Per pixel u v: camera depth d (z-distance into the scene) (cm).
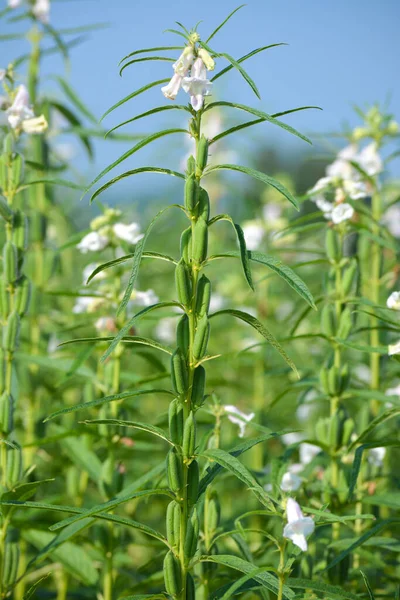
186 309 112
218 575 132
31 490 125
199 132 112
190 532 113
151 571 156
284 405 235
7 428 126
